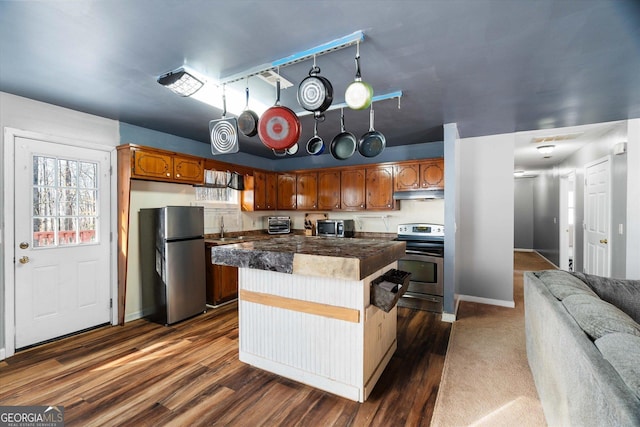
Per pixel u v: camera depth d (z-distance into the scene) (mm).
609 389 911
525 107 2898
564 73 2172
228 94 2602
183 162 3812
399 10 1501
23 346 2756
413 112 3064
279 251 2174
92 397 2076
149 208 3578
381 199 4613
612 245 3844
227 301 4230
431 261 3820
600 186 4230
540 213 8188
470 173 4266
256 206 5102
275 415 1903
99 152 3287
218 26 1635
